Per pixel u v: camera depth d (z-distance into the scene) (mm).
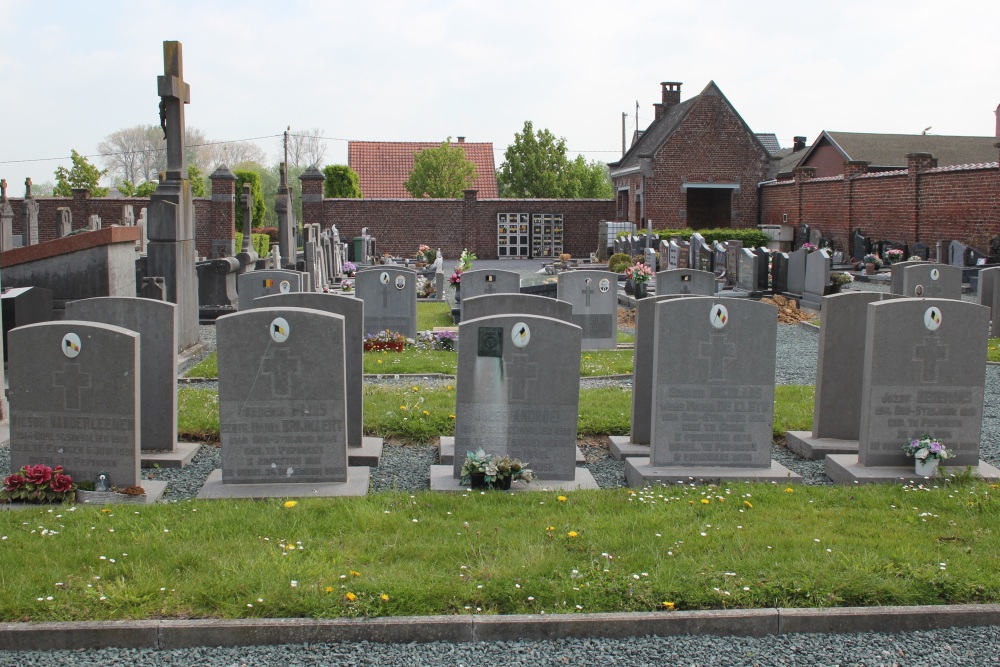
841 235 37562
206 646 5082
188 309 15367
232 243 39531
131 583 5480
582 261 41062
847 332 9164
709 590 5449
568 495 7367
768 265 23250
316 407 7625
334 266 30312
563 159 59250
